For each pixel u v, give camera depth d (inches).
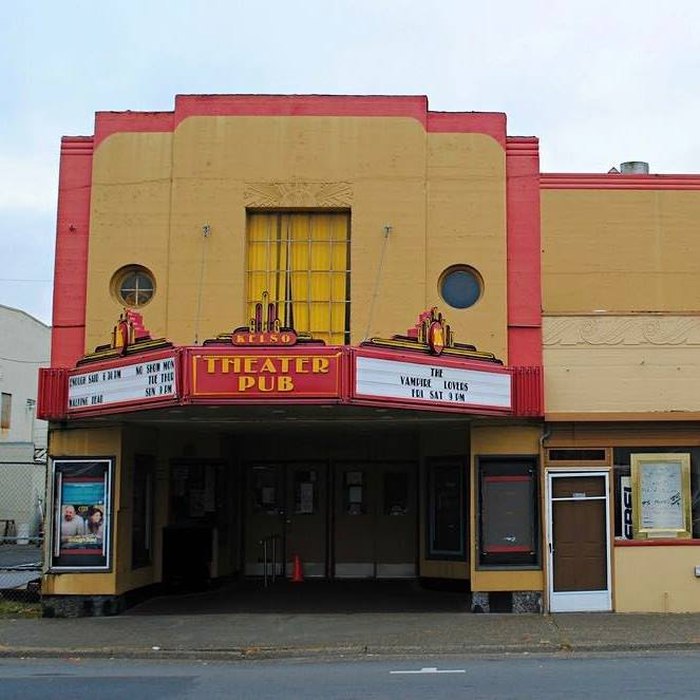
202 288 636.7
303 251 649.6
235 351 534.3
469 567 706.8
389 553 807.7
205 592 733.9
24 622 601.6
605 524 622.8
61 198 653.9
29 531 1346.0
